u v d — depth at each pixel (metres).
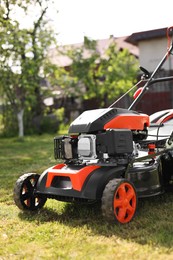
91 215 2.25
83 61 8.92
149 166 2.31
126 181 2.10
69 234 2.00
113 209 2.02
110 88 8.95
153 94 8.58
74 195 2.12
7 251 1.85
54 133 9.10
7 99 8.05
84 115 2.28
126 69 9.30
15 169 3.77
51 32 7.45
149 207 2.34
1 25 5.94
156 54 10.02
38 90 8.95
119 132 2.14
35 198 2.38
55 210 2.36
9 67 6.90
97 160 2.23
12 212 2.37
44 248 1.87
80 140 2.19
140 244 1.85
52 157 4.50
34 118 9.31
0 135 8.92
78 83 9.22
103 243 1.87
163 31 9.66
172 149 2.53
